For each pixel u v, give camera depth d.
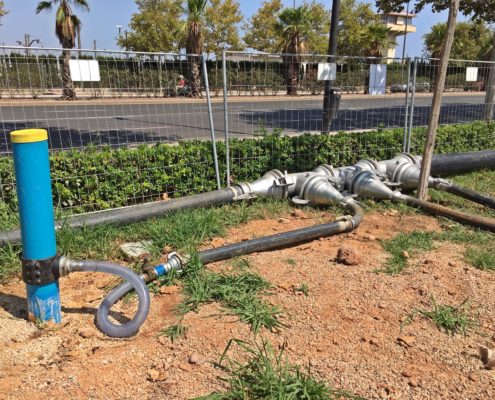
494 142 10.36
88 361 3.01
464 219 5.77
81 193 5.97
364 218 6.09
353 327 3.46
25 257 3.32
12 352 3.12
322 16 43.69
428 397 2.75
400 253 4.76
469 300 3.88
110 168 6.10
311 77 8.55
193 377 2.87
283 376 2.80
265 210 6.22
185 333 3.33
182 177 6.71
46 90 6.84
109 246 4.88
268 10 41.75
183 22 29.86
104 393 2.72
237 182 7.08
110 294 3.56
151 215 5.52
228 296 3.80
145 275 3.99
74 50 5.62
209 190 6.86
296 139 7.67
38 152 3.12
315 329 3.42
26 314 3.62
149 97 7.91
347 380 2.87
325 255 4.81
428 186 6.97
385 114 16.28
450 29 6.02
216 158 6.73
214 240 5.18
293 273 4.34
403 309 3.72
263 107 10.88
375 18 46.69
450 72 11.04
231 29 38.81
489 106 11.84
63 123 14.98
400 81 9.52
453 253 4.91
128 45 38.34
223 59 6.51
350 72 8.54
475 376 2.95
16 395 2.69
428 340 3.32
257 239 4.83
